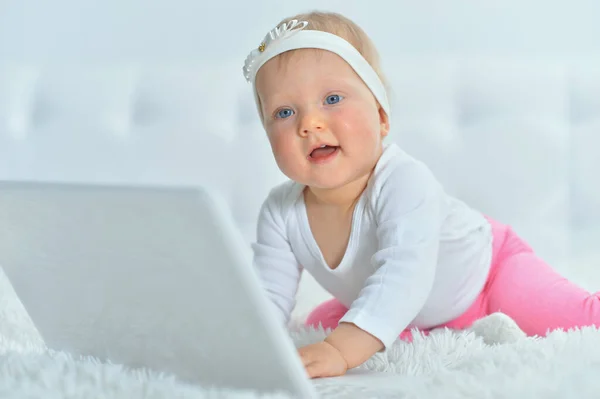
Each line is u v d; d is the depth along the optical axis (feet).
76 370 2.82
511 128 7.18
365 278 4.33
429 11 8.09
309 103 3.91
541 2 7.99
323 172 3.89
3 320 4.16
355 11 8.16
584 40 7.97
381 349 3.61
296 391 2.63
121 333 2.99
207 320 2.62
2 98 7.95
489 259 4.84
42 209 2.69
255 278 2.40
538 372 2.88
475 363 3.18
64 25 8.61
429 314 4.61
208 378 2.84
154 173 7.72
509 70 7.34
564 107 7.22
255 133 7.64
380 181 4.11
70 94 7.95
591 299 4.43
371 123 3.99
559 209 7.08
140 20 8.52
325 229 4.35
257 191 7.55
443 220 4.48
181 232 2.38
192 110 7.75
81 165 7.81
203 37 8.45
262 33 8.38
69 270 2.92
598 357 3.13
